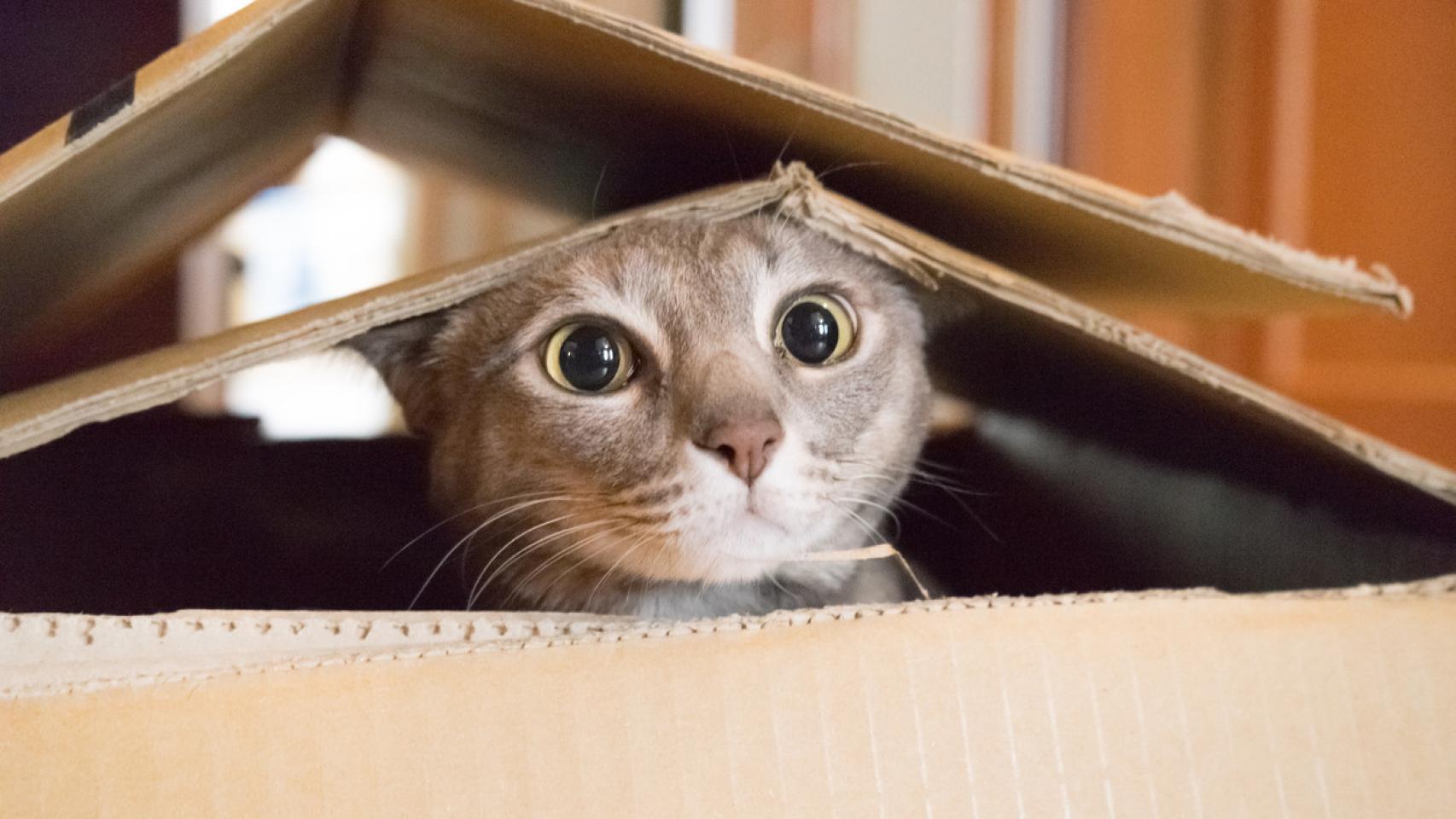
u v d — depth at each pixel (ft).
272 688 0.78
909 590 1.28
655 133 1.08
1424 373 2.13
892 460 1.17
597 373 1.10
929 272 0.97
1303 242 2.15
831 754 0.81
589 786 0.79
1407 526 0.94
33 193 0.85
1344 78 2.10
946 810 0.81
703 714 0.80
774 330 1.11
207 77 0.85
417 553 1.25
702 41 2.15
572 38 0.92
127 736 0.77
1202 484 1.09
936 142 0.90
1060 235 0.99
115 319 1.61
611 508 1.09
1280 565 1.03
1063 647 0.83
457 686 0.79
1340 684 0.85
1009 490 1.33
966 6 2.18
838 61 2.20
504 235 2.27
